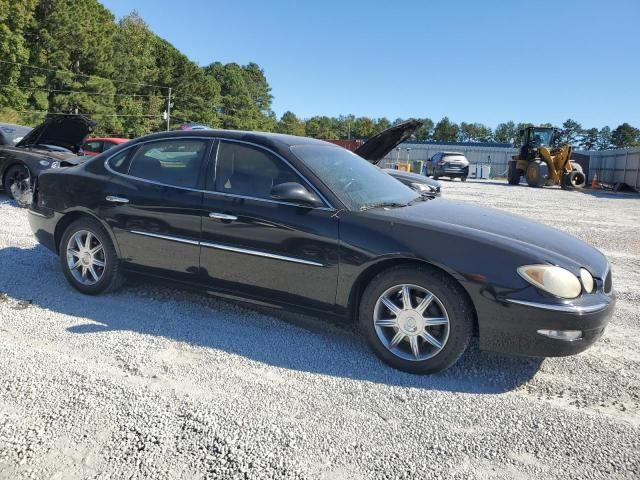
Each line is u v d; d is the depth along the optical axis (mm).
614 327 4191
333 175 3641
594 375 3279
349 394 2914
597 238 8703
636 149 27734
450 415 2736
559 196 18938
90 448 2330
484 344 3021
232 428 2525
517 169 26969
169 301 4301
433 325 3121
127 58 59500
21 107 46219
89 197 4215
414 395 2932
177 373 3072
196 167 3889
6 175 8445
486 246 3029
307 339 3660
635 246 8039
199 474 2186
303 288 3420
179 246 3826
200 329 3748
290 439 2455
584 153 33875
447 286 3043
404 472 2252
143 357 3248
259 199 3574
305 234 3365
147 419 2568
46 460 2238
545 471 2291
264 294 3584
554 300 2875
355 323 3613
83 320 3812
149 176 4070
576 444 2502
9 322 3715
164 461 2262
